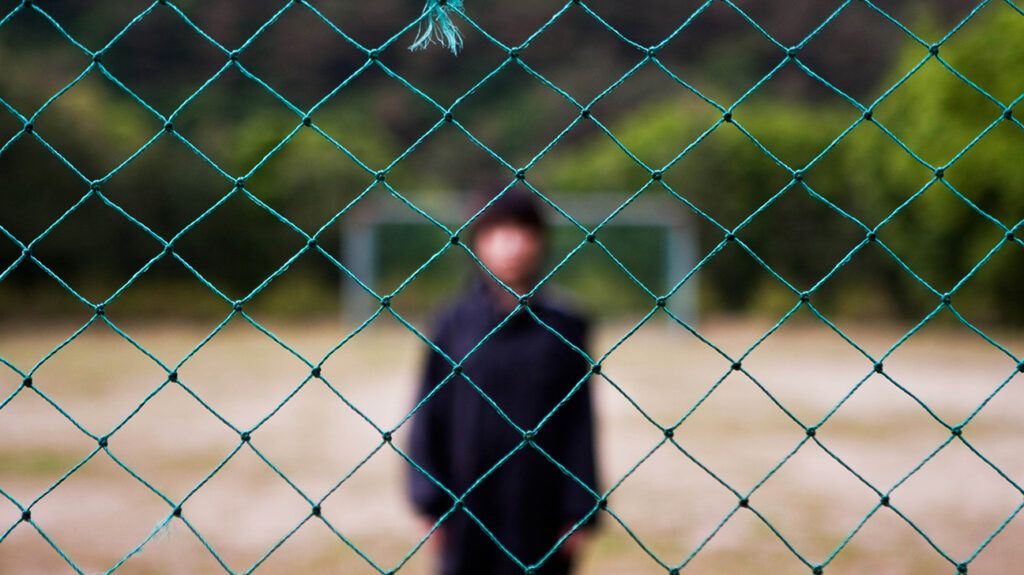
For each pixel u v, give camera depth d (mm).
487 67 38531
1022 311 19734
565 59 38750
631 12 38031
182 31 36000
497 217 2562
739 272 25422
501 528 2543
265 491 6414
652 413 10016
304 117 1646
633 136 28797
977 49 18234
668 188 1683
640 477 6863
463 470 2557
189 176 23266
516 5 38719
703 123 27406
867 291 24031
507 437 2535
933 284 20844
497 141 36406
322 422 9461
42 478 6648
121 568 4559
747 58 36062
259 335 19781
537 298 2607
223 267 23562
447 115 1673
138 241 22250
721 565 4688
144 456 7559
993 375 13523
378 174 1677
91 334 18641
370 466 7316
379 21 37781
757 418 9727
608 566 4656
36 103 20047
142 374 13258
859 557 4824
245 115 35312
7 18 1590
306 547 5035
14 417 9375
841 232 24859
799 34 35656
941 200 19047
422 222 21453
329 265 25094
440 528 2598
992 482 6711
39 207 20203
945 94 18859
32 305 20625
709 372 14211
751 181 25703
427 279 21422
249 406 10500
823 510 5867
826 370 14320
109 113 26828
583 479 2535
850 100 1694
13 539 5090
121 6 35344
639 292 21047
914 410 10328
